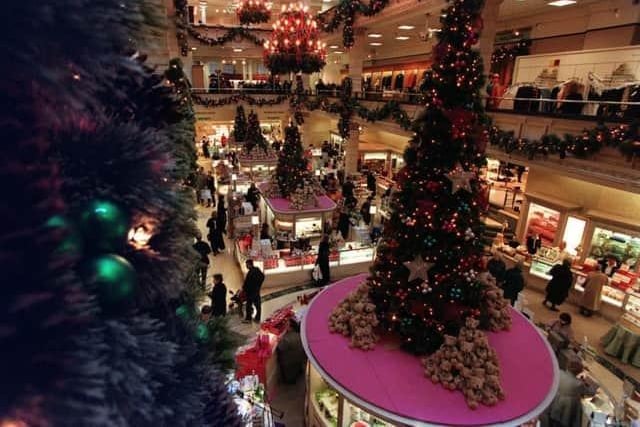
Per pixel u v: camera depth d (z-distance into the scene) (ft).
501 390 12.59
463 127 13.20
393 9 38.99
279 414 15.74
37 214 1.86
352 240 35.99
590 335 24.48
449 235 13.89
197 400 3.29
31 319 1.76
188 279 4.28
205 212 42.80
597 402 16.72
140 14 2.75
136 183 2.62
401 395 12.68
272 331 19.92
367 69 79.10
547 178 31.99
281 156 36.86
